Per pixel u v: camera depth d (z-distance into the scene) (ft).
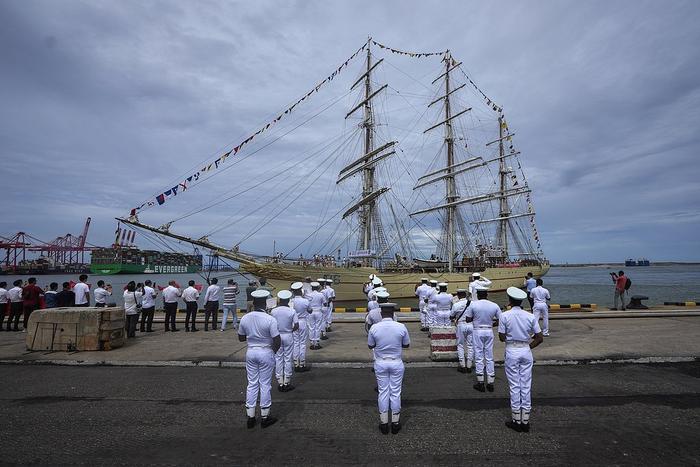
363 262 147.43
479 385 27.27
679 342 41.01
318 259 126.52
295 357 33.17
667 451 17.69
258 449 18.28
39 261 609.42
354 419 22.09
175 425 21.31
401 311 76.38
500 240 239.71
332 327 57.06
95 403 25.07
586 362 34.40
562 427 20.54
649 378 29.73
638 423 21.01
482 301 27.55
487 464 16.61
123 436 19.81
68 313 40.24
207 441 19.21
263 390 20.99
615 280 70.44
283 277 114.52
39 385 29.14
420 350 39.81
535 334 20.52
